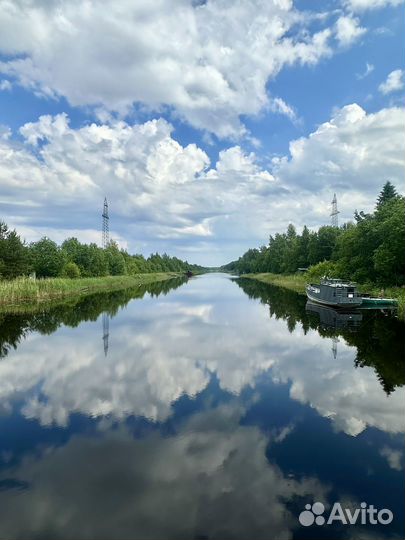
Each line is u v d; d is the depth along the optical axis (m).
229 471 9.77
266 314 37.66
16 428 12.31
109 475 9.59
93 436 11.72
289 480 9.38
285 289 75.38
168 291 71.44
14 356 20.94
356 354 21.05
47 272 65.81
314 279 71.81
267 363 19.47
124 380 16.95
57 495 8.80
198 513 8.16
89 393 15.39
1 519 7.99
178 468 9.89
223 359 20.25
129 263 118.69
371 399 14.55
